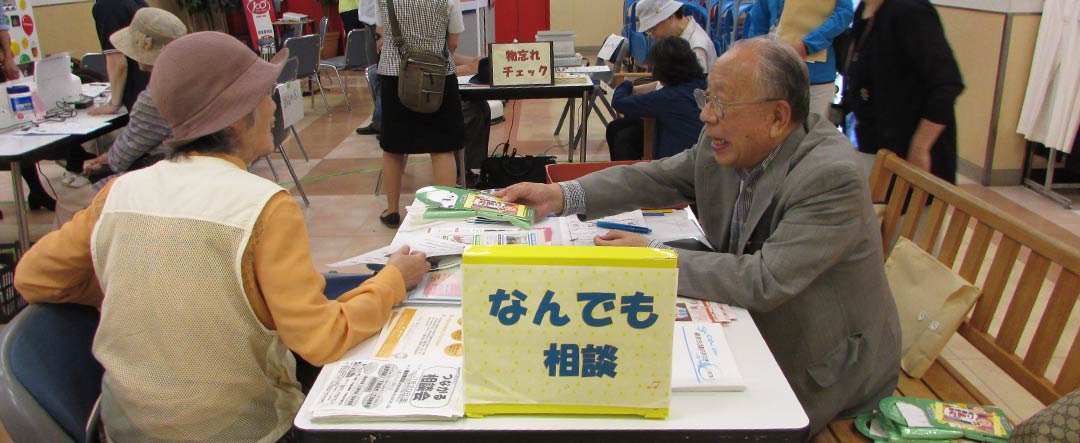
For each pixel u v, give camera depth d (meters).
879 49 2.27
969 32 4.16
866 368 1.44
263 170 4.79
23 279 1.25
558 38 4.89
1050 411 1.03
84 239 1.22
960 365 2.40
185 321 1.11
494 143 5.55
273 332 1.19
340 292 1.75
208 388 1.15
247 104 1.17
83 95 3.61
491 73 3.99
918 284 1.70
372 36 5.86
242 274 1.11
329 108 6.88
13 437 1.05
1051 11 3.67
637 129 4.00
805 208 1.30
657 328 0.96
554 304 0.95
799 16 3.27
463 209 1.72
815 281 1.40
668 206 1.80
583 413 1.00
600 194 1.72
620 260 0.93
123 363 1.14
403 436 0.97
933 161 2.21
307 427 0.98
